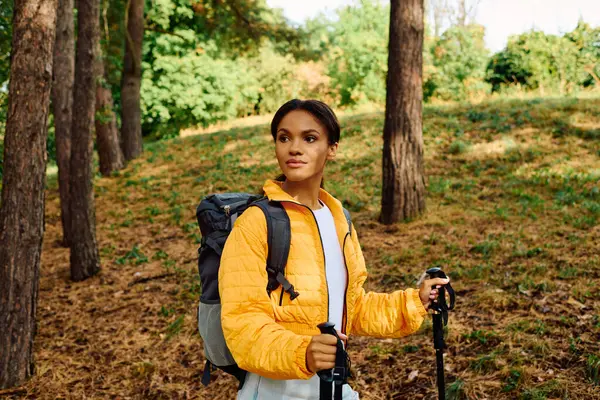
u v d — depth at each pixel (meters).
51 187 14.02
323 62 27.27
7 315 4.51
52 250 9.22
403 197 7.93
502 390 3.57
